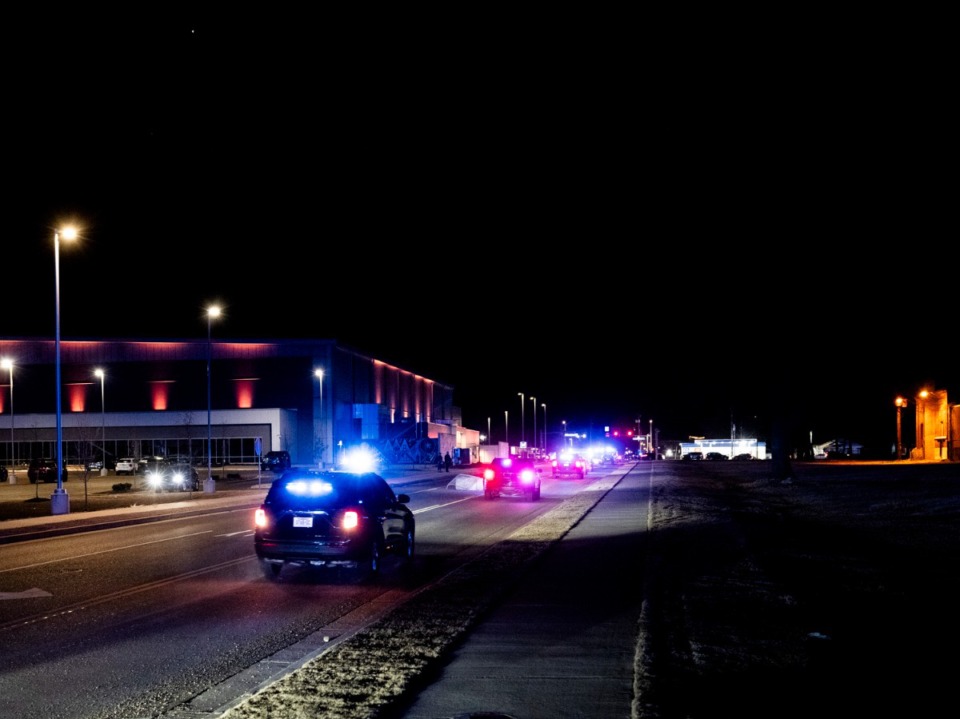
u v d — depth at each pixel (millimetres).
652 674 7105
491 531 21953
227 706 7023
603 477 58094
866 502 26422
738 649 7930
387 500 15281
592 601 10812
